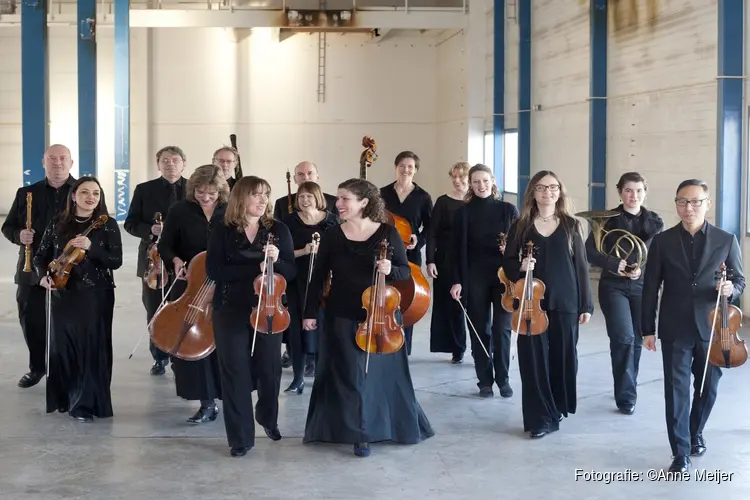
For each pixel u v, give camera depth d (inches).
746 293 374.6
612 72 523.2
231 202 197.9
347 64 934.4
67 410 234.8
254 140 933.8
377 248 198.7
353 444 209.2
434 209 287.7
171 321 211.9
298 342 257.3
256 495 177.3
